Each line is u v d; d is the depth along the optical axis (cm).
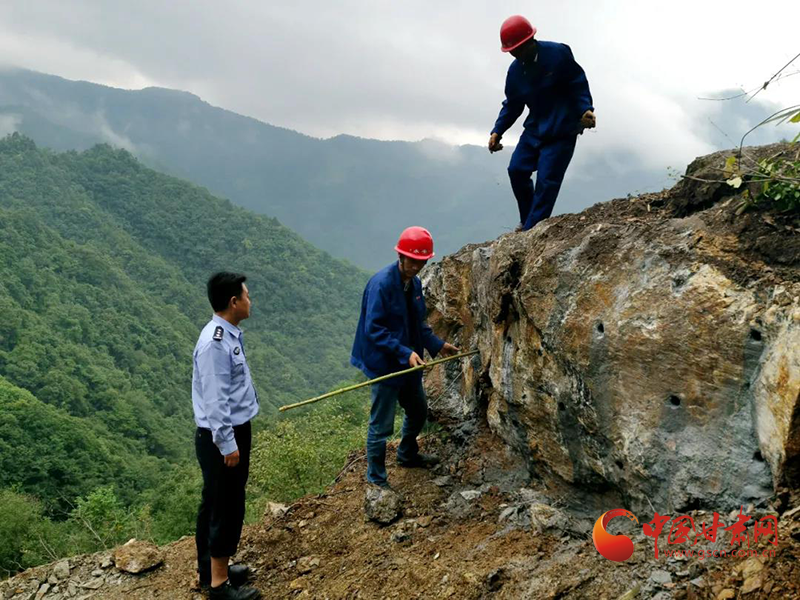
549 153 490
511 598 302
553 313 385
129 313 11962
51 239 12669
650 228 360
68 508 4644
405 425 494
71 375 8388
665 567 283
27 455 4769
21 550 1845
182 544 471
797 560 246
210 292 362
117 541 1566
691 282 318
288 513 477
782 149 364
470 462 491
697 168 390
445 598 321
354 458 573
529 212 548
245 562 426
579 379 370
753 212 329
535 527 361
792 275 291
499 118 519
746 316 293
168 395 10081
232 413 362
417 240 420
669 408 322
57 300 10769
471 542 373
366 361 452
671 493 317
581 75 473
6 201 17350
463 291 557
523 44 462
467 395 552
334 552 414
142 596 405
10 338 8675
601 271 362
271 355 15000
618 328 343
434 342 483
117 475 5422
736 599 246
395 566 369
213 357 351
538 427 414
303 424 1482
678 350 316
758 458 289
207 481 371
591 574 296
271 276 19188
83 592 418
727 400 301
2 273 10281
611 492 373
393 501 434
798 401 255
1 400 5281
